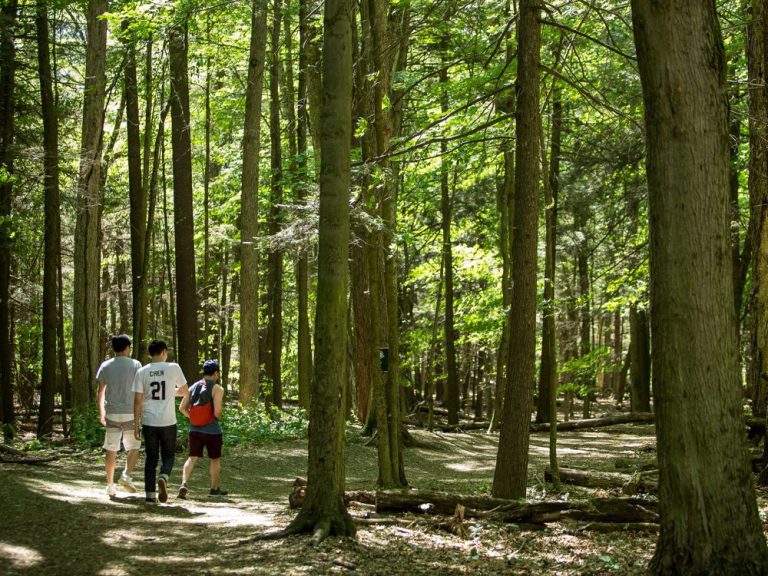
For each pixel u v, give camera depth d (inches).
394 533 281.7
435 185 933.2
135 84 758.5
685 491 207.0
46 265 668.7
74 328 684.1
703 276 205.0
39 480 387.2
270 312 932.0
